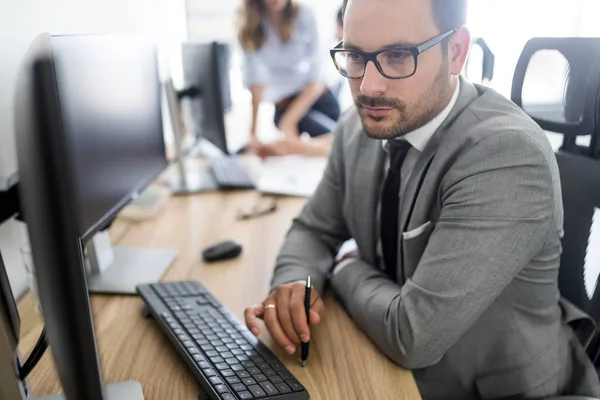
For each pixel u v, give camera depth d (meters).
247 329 0.92
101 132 0.98
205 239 1.35
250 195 1.70
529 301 0.94
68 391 0.57
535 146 0.81
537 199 0.80
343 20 0.88
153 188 1.72
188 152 2.19
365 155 1.11
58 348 0.55
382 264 1.12
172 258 1.23
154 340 0.92
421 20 0.81
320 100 2.66
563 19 2.28
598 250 0.95
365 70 0.85
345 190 1.17
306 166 1.93
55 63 0.52
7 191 0.65
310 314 0.91
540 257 0.90
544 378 0.96
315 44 2.61
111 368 0.84
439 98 0.89
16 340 0.63
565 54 1.03
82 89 0.90
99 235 1.13
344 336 0.93
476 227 0.80
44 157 0.47
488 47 1.17
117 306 1.03
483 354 0.96
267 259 1.23
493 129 0.85
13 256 1.00
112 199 1.03
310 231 1.21
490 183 0.81
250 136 2.51
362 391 0.79
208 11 3.41
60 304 0.52
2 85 1.02
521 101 1.10
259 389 0.76
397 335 0.84
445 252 0.82
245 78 2.70
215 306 0.99
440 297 0.81
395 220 1.03
